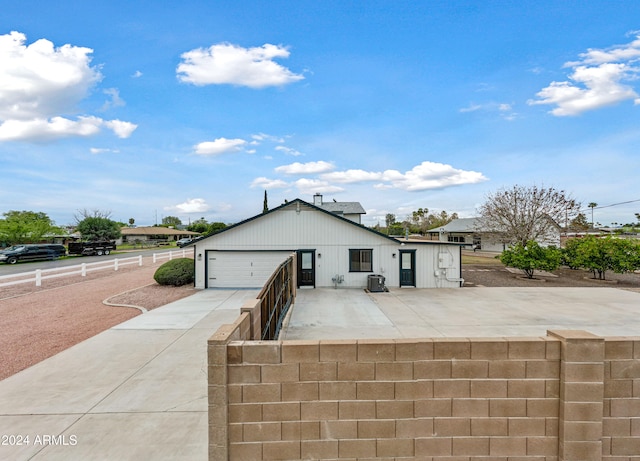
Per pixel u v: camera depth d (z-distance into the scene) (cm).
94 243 3209
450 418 274
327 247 1436
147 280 1585
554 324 841
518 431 274
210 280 1415
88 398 446
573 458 267
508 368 275
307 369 271
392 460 273
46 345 664
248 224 1432
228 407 269
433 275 1445
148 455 332
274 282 670
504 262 1839
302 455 270
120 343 670
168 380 501
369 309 1011
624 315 938
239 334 316
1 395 455
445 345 275
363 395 272
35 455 332
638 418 272
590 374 269
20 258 2453
